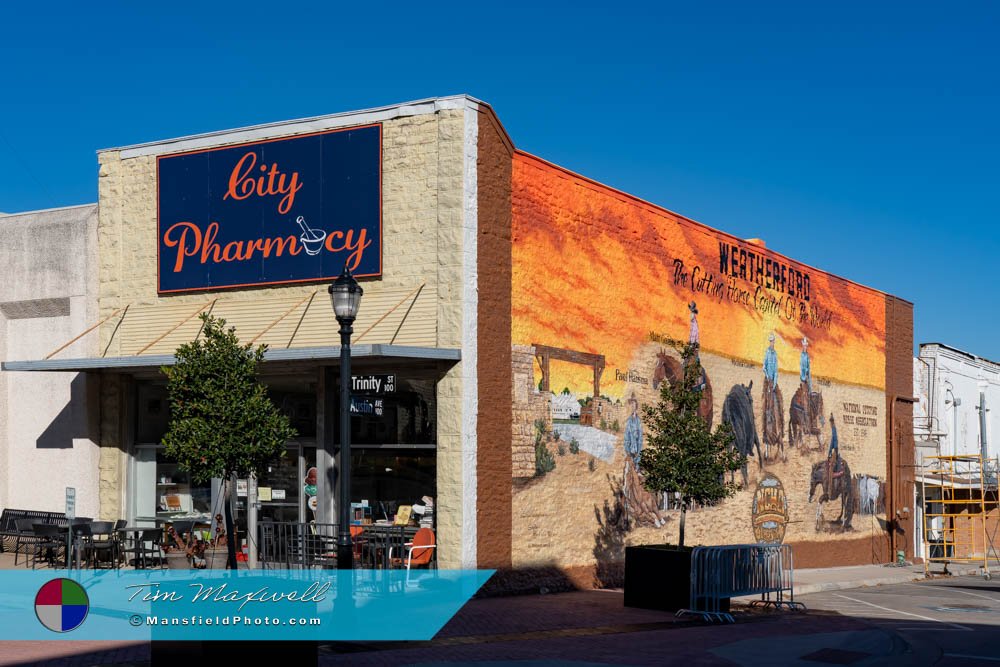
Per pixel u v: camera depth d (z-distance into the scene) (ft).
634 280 70.74
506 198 58.80
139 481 65.00
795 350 92.22
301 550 54.19
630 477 69.05
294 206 59.57
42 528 58.18
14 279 68.80
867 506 103.96
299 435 59.26
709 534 78.33
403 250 56.65
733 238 83.51
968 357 139.33
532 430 60.29
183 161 63.05
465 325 55.11
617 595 60.59
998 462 112.98
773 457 88.02
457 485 54.60
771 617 55.31
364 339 56.90
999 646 46.65
